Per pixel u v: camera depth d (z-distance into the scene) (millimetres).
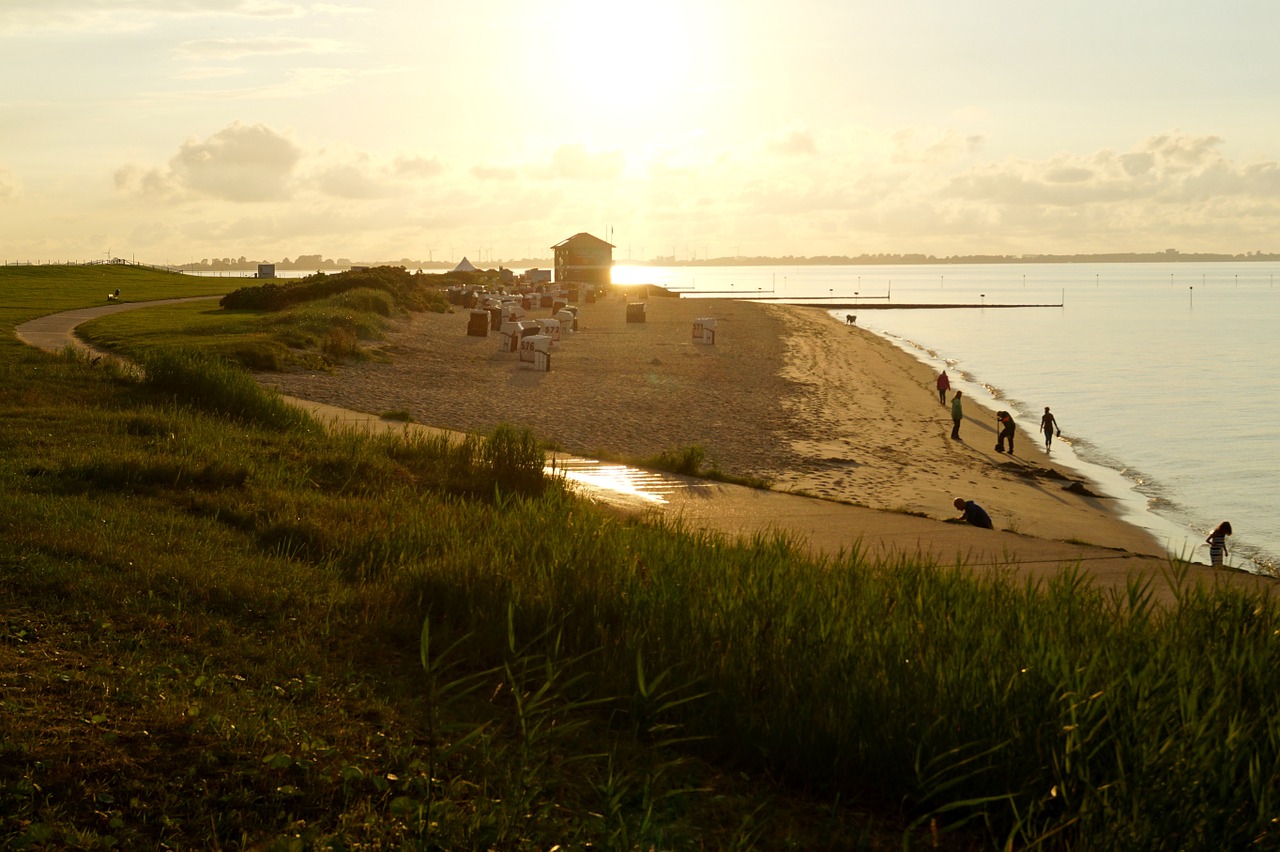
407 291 64188
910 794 4336
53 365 20312
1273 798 3711
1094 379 52844
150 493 10281
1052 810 4078
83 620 6012
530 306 73750
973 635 5270
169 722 4570
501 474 13812
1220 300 161875
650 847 3818
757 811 4254
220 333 34125
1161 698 4293
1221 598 6141
